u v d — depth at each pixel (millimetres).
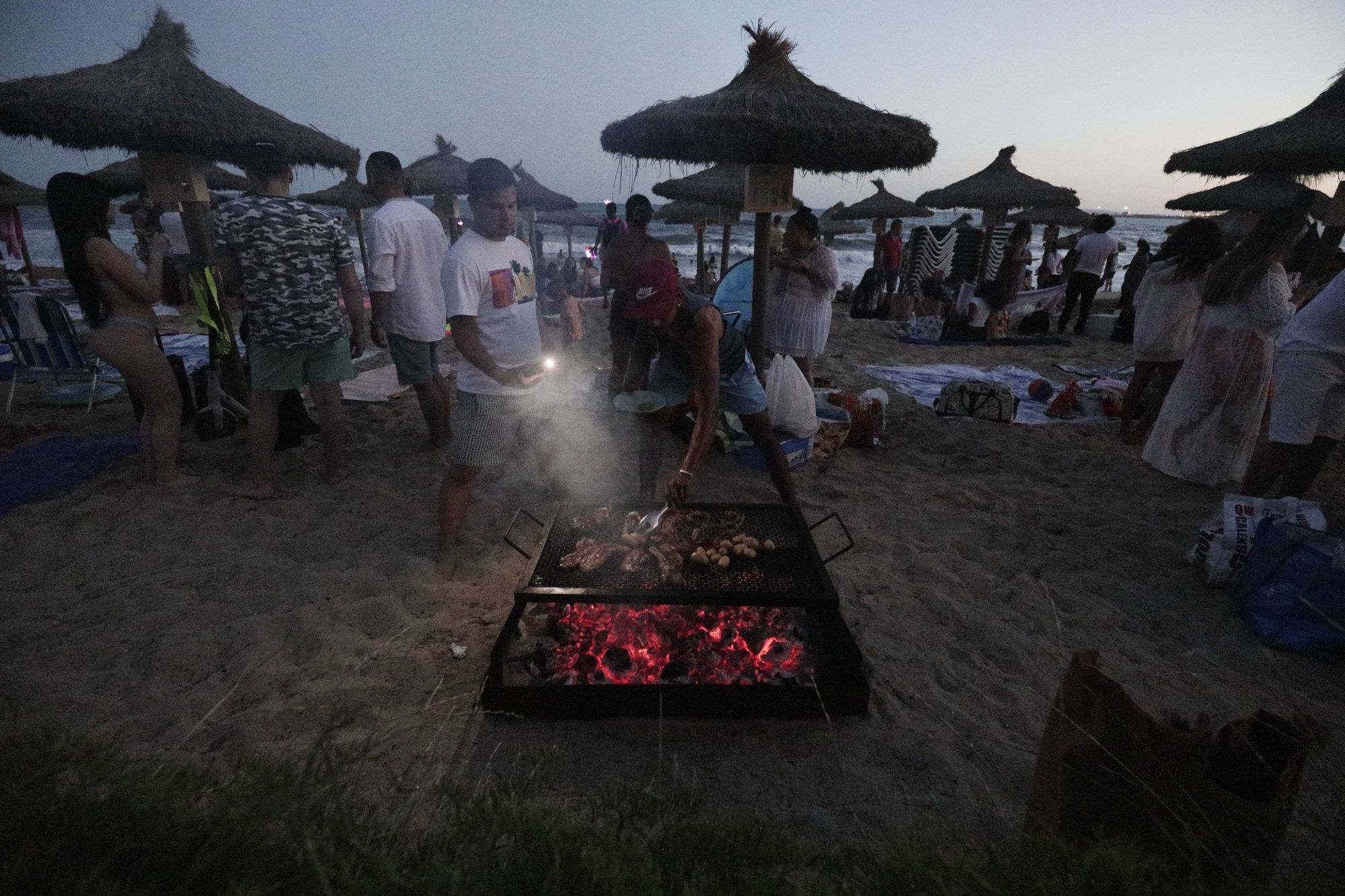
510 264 3162
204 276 4770
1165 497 4477
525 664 2588
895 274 12992
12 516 3771
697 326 2820
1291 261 7926
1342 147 4605
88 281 3658
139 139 4086
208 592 3125
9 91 3877
